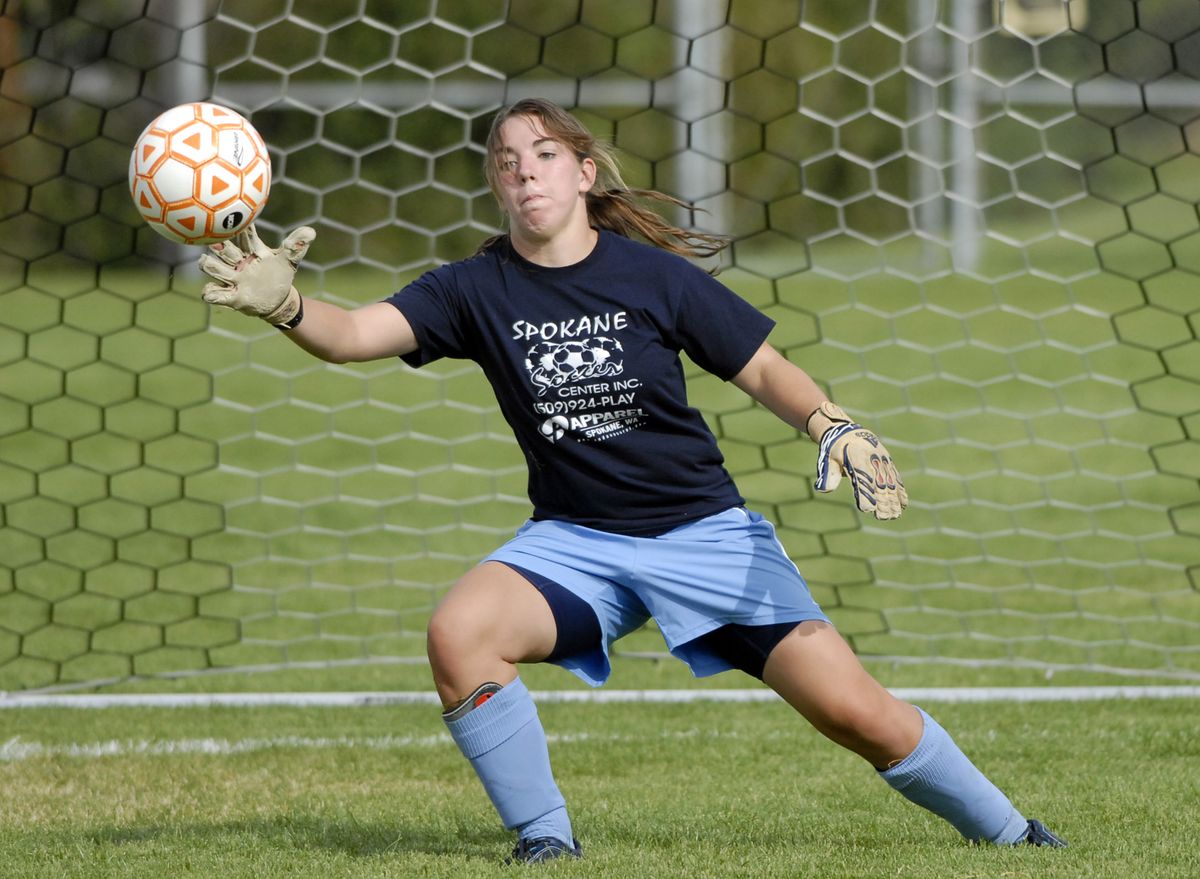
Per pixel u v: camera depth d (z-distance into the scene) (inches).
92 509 1347.2
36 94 1720.0
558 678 861.2
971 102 1706.4
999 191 2556.6
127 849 502.3
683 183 1872.5
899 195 2372.0
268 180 434.9
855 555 1146.7
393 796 610.2
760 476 1413.6
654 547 459.8
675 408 460.1
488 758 454.9
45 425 1680.6
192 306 2155.5
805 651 455.8
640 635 977.5
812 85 2295.8
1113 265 2256.4
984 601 1016.2
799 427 456.1
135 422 1691.7
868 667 868.0
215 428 1668.3
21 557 1184.2
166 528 1275.8
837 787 612.7
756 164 2202.3
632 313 456.1
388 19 2165.4
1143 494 1342.3
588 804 579.8
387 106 2156.7
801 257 2313.0
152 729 748.6
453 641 445.7
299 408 1749.5
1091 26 1617.9
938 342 1935.3
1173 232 2381.9
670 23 1892.2
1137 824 527.5
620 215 491.5
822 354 1872.5
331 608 1029.8
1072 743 684.1
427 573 1124.5
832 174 2356.1
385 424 1674.5
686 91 1835.6
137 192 423.2
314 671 880.3
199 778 648.4
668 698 797.2
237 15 2018.9
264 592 1050.7
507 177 456.1
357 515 1316.4
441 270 472.4
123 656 919.0
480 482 1430.9
